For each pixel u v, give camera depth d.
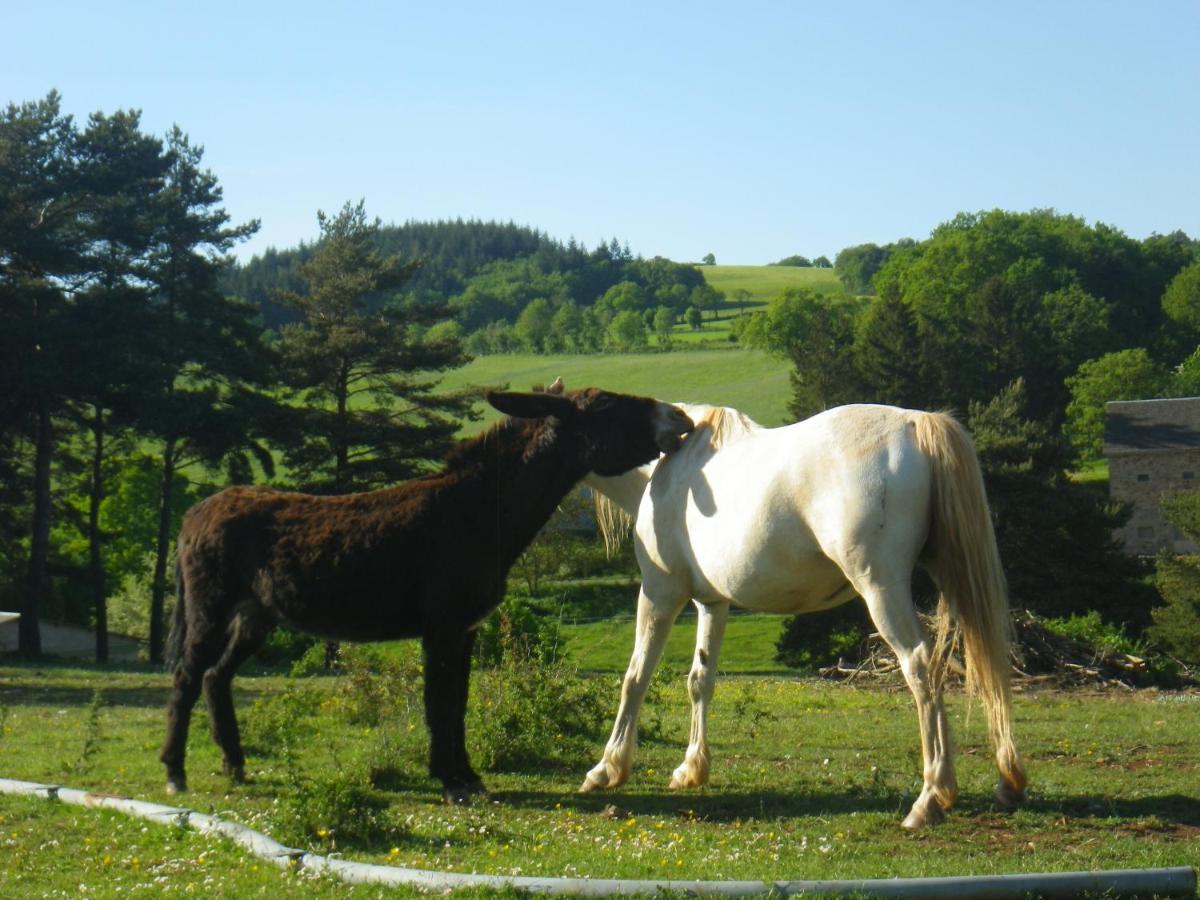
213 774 8.97
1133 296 88.25
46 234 36.72
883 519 6.99
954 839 6.90
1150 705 13.20
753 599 7.62
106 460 43.34
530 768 9.32
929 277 83.38
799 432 7.46
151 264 39.69
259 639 8.98
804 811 7.75
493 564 8.17
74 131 38.34
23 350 35.56
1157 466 60.75
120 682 20.61
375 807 7.42
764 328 96.38
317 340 40.41
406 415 41.31
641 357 102.62
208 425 38.28
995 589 7.00
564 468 8.24
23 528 40.59
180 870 6.35
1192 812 7.46
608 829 7.30
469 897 5.63
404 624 8.34
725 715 12.49
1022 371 59.28
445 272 172.38
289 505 8.58
